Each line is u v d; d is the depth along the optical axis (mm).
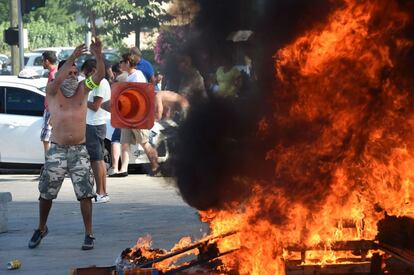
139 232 11945
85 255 10516
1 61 42625
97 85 11039
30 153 20125
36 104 20219
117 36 17438
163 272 7516
